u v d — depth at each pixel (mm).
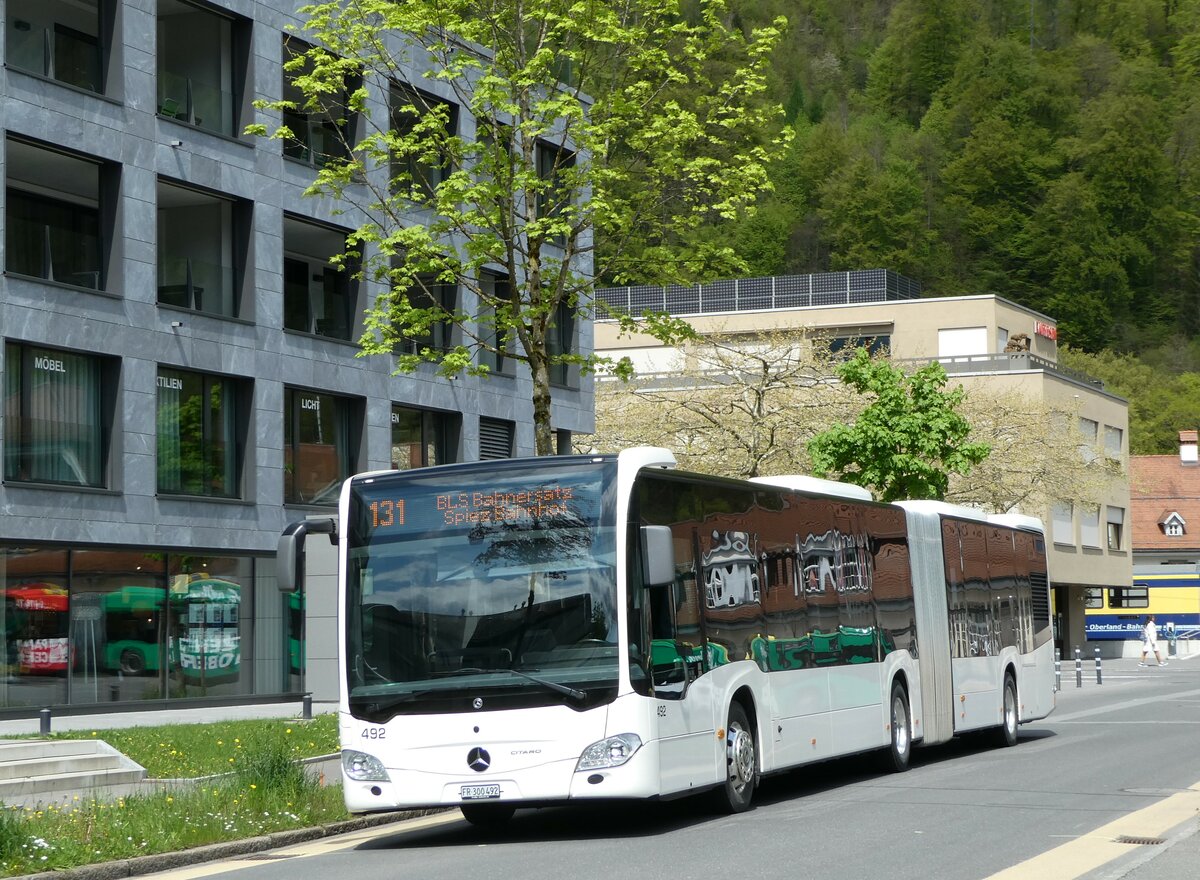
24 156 31766
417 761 13375
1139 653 82875
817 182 120625
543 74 23500
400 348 40594
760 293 84438
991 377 66875
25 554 31000
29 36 31562
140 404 33219
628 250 24562
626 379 25062
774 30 24406
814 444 36062
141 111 33500
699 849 12094
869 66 142500
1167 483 92562
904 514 20922
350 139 38812
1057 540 68438
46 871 11344
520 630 13406
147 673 33500
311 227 38188
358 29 24297
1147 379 111000
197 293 35531
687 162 23812
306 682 35562
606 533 13477
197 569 34906
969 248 119312
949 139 125812
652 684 13375
